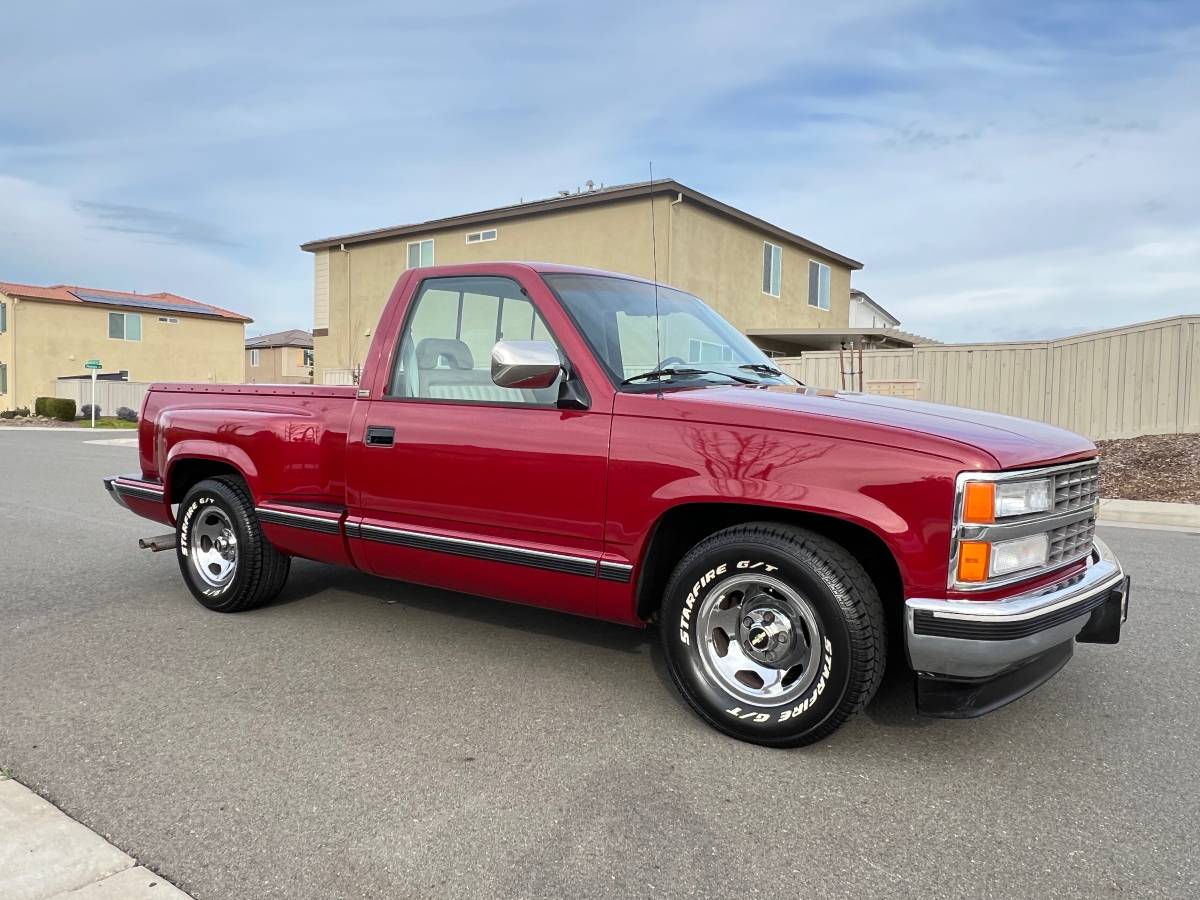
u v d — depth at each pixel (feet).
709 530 11.87
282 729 11.05
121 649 14.23
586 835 8.57
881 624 10.01
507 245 72.18
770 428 10.30
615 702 12.08
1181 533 27.61
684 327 13.78
